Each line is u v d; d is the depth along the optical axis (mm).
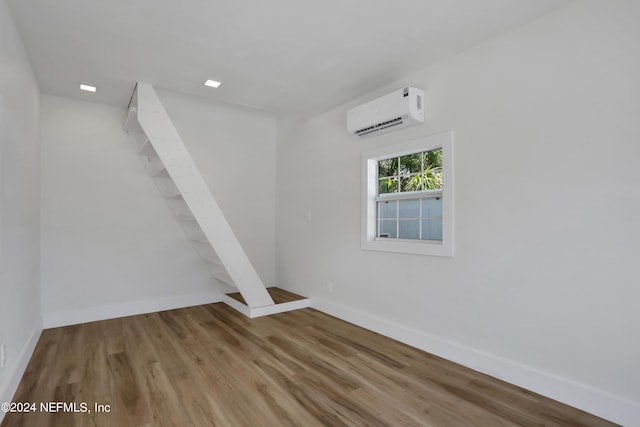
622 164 1889
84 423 1859
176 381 2336
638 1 1850
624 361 1872
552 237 2162
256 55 2719
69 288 3664
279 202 5020
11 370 2111
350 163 3744
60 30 2340
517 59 2344
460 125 2686
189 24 2277
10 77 2094
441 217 2977
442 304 2803
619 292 1894
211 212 3664
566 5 2105
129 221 4016
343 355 2799
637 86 1846
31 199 2898
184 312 4086
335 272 3936
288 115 4551
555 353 2139
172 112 4355
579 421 1899
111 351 2861
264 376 2418
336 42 2520
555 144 2152
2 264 1871
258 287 3967
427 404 2068
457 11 2145
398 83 3199
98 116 3859
